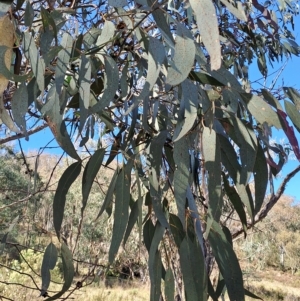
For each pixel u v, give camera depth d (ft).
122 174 2.79
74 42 2.63
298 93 2.86
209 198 2.45
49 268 3.21
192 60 1.97
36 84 2.66
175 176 2.35
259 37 6.20
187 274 2.51
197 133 2.84
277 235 38.50
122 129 3.35
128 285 19.11
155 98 3.22
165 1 2.49
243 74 6.08
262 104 2.48
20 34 2.50
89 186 2.87
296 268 39.78
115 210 2.70
